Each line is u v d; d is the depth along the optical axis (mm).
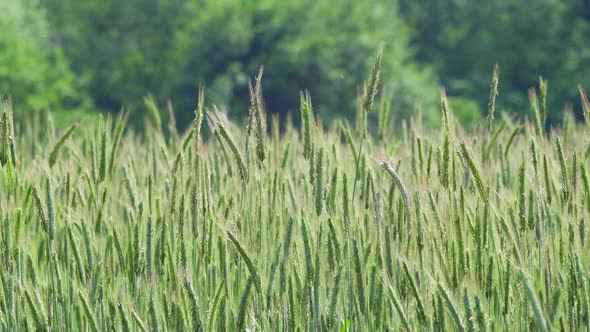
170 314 11328
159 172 14984
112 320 11641
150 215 11703
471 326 10477
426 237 11438
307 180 13258
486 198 11453
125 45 130625
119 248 12031
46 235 12500
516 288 11320
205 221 11766
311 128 12102
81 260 11898
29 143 16953
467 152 11492
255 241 11898
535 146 12016
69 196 12945
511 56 149250
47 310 11969
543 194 11711
